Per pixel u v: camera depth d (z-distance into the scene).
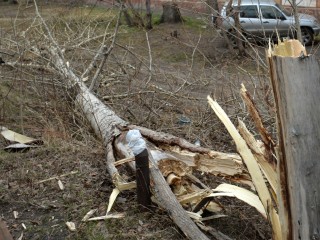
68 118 6.71
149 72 8.11
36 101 7.17
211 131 6.30
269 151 3.46
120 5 8.86
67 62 7.61
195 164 4.29
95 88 7.34
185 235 3.79
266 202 3.35
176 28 15.23
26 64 7.72
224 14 9.43
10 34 9.41
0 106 6.94
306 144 2.87
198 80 7.71
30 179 4.89
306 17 14.09
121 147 4.83
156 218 4.11
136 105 7.09
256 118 3.51
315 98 2.84
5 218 4.27
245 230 4.00
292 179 2.92
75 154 5.50
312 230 2.94
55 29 9.12
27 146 5.79
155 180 4.02
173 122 6.70
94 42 9.27
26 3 10.52
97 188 4.70
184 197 4.06
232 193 3.75
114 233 3.96
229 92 7.81
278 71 2.85
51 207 4.39
